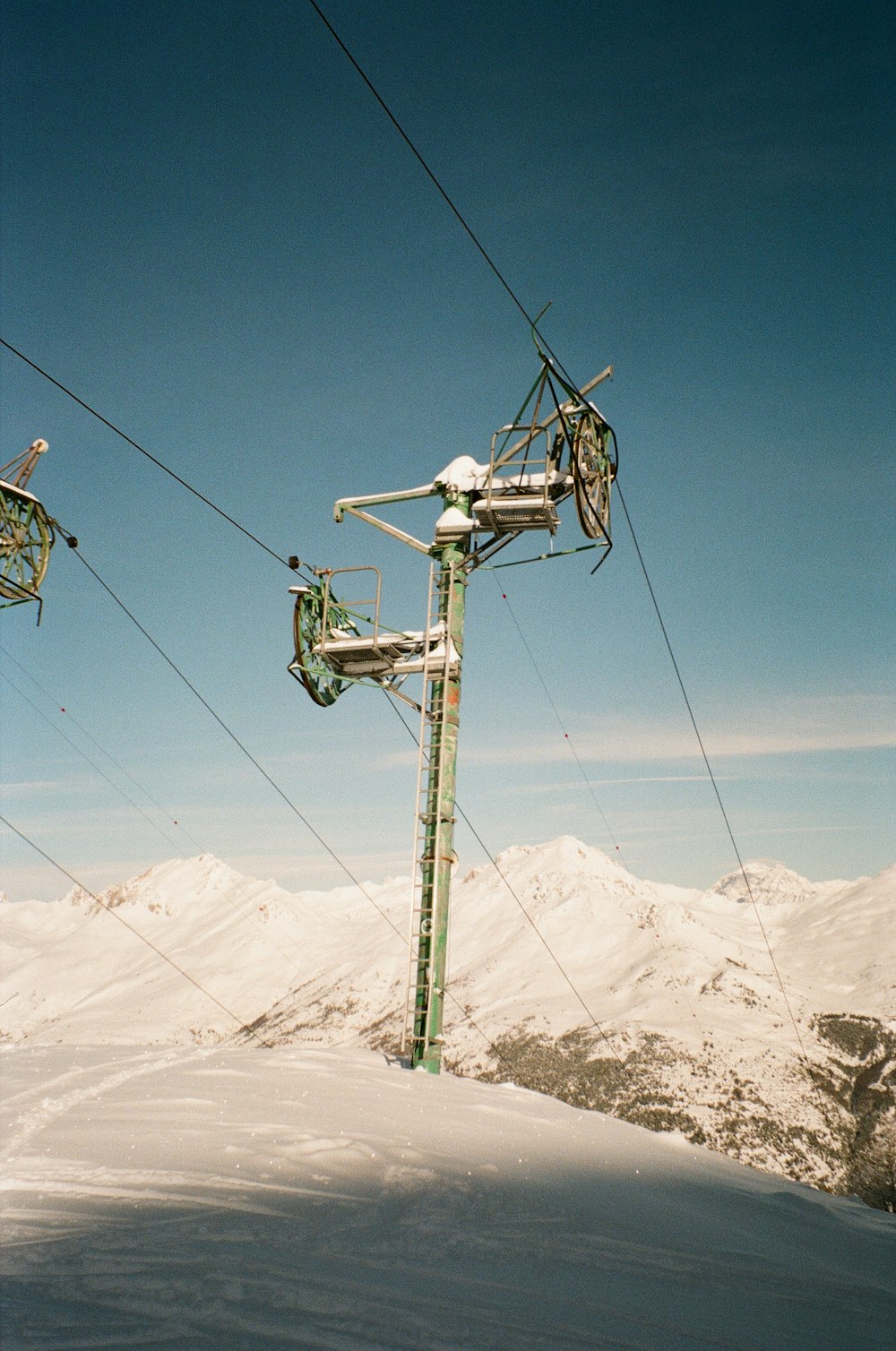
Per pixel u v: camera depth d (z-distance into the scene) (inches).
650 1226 368.5
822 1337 274.2
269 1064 647.8
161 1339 199.0
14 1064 634.8
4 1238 262.2
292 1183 353.1
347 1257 273.4
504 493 957.8
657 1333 252.4
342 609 1044.5
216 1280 239.5
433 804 928.9
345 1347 207.3
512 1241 314.7
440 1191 367.2
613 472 968.9
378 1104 531.2
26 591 1001.5
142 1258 251.9
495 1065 4992.6
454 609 983.6
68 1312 209.9
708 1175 498.3
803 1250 384.5
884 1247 424.2
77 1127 428.1
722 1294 299.1
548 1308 256.5
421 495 995.3
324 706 1084.5
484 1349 219.3
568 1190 403.2
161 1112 467.8
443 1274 270.7
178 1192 325.4
